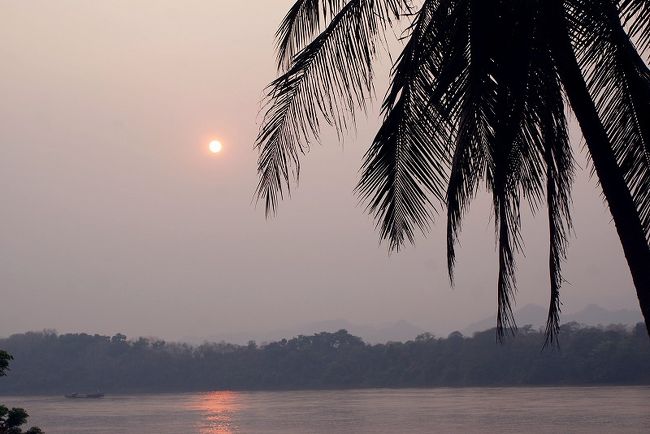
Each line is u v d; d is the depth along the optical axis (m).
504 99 7.07
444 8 7.59
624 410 132.62
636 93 7.80
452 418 128.88
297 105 8.72
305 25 8.77
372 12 8.27
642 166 8.00
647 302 7.15
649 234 8.02
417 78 7.99
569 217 7.86
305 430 116.75
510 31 7.05
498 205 7.41
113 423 141.75
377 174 8.48
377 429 113.75
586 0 6.98
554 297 7.90
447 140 8.00
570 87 7.36
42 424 140.62
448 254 7.93
